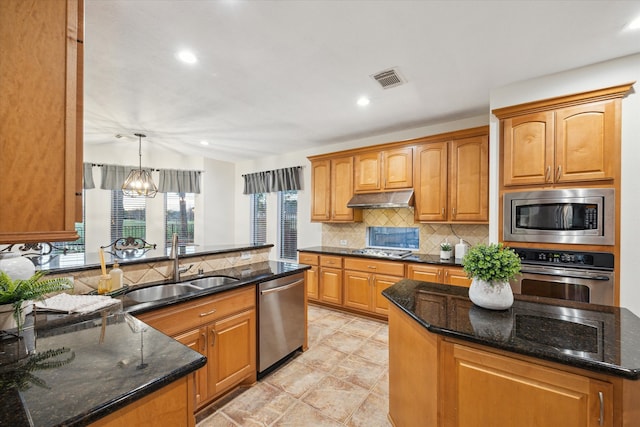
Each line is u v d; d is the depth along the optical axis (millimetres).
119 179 5047
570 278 2252
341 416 1917
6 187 927
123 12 1656
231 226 6266
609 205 2125
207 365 1932
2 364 947
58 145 1021
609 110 2139
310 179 5125
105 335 1185
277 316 2496
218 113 3340
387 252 4027
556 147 2320
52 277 1680
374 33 1868
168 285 2189
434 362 1298
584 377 967
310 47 2029
